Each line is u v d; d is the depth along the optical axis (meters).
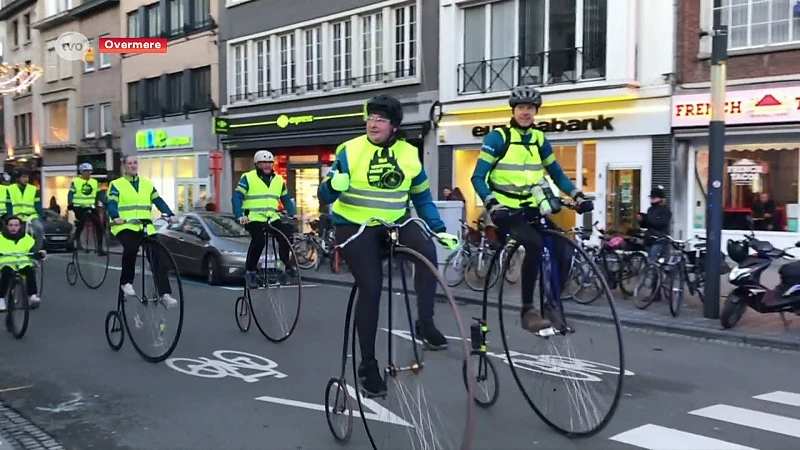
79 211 14.31
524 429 5.69
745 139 14.51
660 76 15.40
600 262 12.20
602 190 16.48
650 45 15.54
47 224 22.73
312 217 24.05
